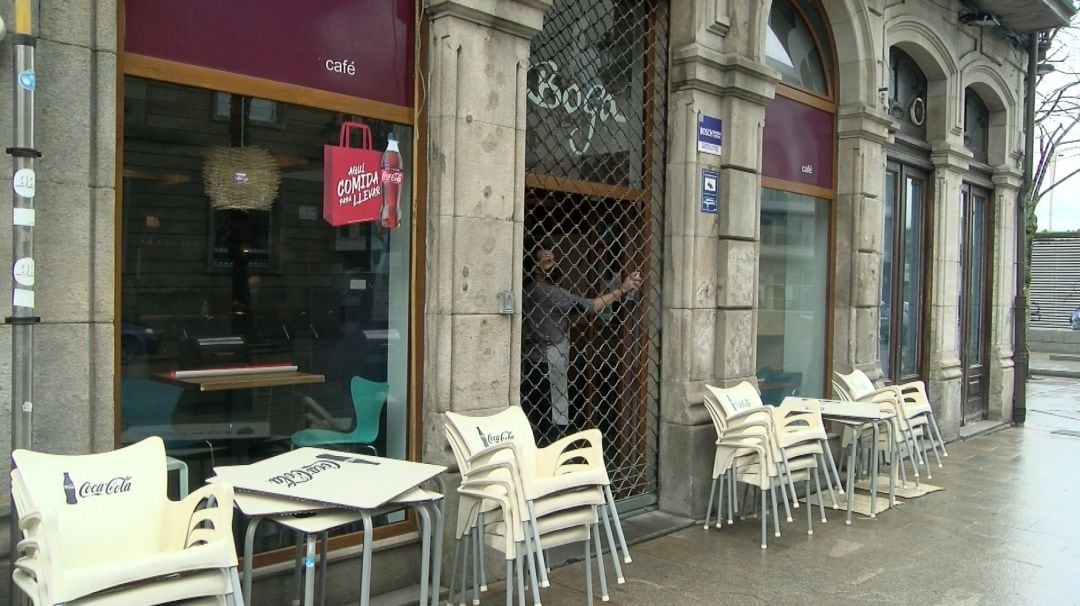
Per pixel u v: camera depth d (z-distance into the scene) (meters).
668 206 5.99
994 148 10.80
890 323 8.73
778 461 5.51
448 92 4.34
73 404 3.17
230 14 3.79
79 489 2.81
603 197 5.71
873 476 6.20
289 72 4.00
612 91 5.84
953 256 9.47
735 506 5.68
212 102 3.78
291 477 3.11
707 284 6.02
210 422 3.84
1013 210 11.12
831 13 7.37
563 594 4.46
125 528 2.87
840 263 7.64
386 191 4.41
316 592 3.94
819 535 5.71
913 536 5.72
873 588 4.70
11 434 2.93
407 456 4.46
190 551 2.54
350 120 4.26
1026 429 10.77
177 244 3.69
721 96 6.06
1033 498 6.87
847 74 7.56
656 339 6.06
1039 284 28.16
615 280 5.93
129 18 3.49
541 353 5.62
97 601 2.39
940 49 8.88
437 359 4.38
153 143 3.60
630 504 5.93
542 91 5.38
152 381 3.63
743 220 6.19
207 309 3.80
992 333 10.95
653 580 4.73
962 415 10.38
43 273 3.10
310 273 4.16
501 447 3.62
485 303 4.52
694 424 5.91
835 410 6.20
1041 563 5.19
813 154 7.37
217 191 3.81
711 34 5.96
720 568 4.96
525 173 5.21
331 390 4.27
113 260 3.29
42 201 3.09
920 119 9.10
